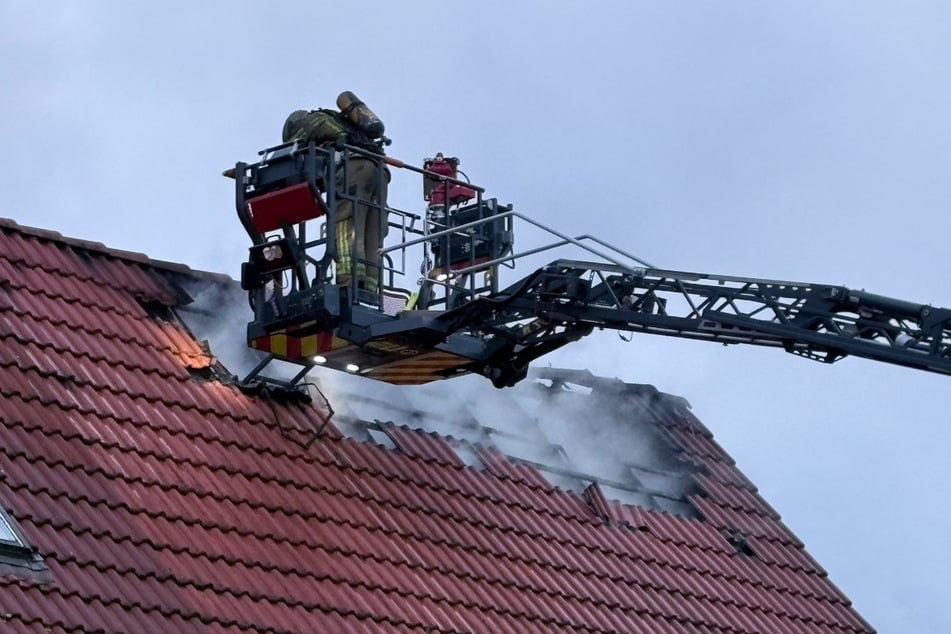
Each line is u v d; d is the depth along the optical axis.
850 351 41.84
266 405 45.66
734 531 53.19
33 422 40.03
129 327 45.09
